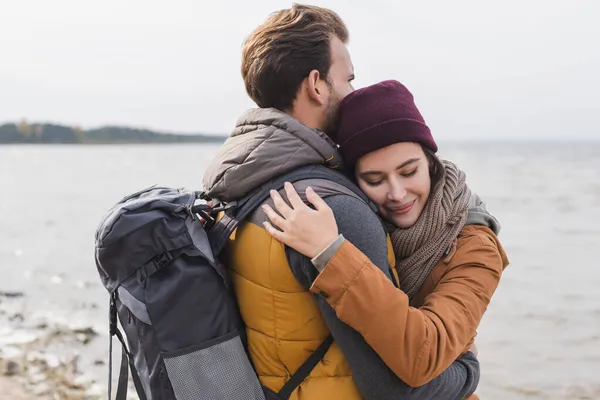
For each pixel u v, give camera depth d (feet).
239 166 5.56
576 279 34.55
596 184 114.93
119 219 5.31
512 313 27.43
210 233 5.98
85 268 41.14
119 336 5.99
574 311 27.66
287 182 5.37
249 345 5.78
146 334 5.39
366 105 5.89
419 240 6.08
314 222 5.10
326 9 6.28
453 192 6.18
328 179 5.53
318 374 5.52
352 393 5.48
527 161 236.22
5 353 22.18
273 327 5.55
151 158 338.34
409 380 5.14
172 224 5.41
